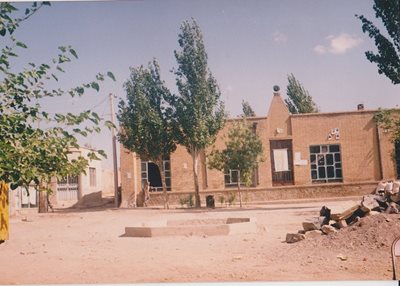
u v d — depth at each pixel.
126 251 10.48
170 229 12.90
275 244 10.42
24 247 11.92
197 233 12.77
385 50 19.27
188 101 25.89
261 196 28.41
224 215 18.81
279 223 15.21
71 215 22.89
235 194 28.56
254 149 25.59
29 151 4.44
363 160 28.80
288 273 7.31
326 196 28.02
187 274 7.57
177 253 9.82
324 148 29.34
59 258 9.80
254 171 29.23
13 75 4.73
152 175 32.19
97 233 14.82
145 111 26.55
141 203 29.73
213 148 26.73
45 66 4.81
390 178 28.30
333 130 29.14
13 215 22.20
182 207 26.33
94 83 4.88
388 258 7.80
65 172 4.75
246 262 8.46
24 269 8.62
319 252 8.65
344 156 28.94
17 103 4.78
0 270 8.57
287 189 28.34
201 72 26.22
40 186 4.75
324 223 10.77
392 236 8.67
